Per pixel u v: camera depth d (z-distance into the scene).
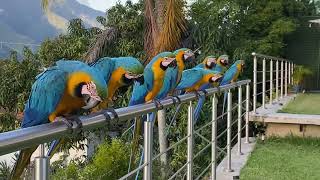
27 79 10.62
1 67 10.98
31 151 1.75
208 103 9.88
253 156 6.84
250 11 15.16
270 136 8.13
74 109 2.23
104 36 11.02
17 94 10.62
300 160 6.66
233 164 6.33
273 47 14.90
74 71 2.11
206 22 11.80
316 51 18.41
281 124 8.16
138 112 2.53
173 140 9.71
